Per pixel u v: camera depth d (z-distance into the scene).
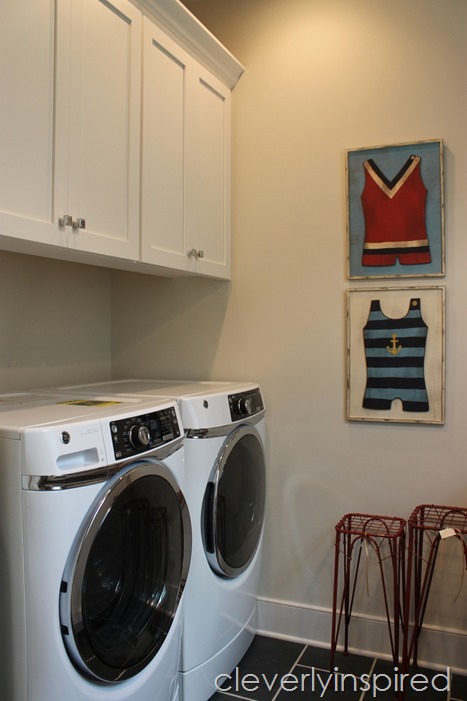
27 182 1.50
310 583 2.51
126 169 1.90
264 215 2.60
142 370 2.84
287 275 2.56
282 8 2.58
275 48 2.59
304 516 2.53
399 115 2.37
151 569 1.61
